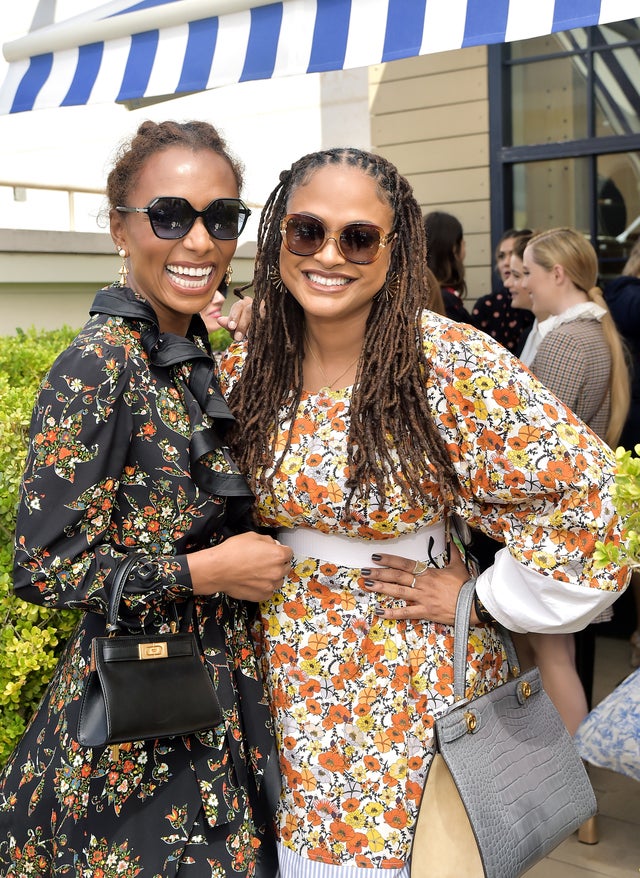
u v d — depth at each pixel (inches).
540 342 142.1
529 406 69.8
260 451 74.5
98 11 151.6
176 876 68.4
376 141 233.5
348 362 74.8
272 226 76.5
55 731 68.5
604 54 201.6
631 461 66.7
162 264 70.3
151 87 129.1
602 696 163.9
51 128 275.9
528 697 75.0
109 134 269.0
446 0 103.9
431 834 68.9
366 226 68.8
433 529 76.9
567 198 213.2
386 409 71.0
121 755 66.9
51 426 64.0
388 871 71.3
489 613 73.4
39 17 260.5
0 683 92.3
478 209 221.0
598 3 93.6
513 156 214.4
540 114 212.1
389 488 71.2
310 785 72.7
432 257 181.0
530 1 97.8
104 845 66.7
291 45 116.0
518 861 68.0
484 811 66.9
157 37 130.4
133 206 70.6
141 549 67.6
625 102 201.2
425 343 71.7
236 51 121.3
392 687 72.6
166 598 66.7
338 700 72.7
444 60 219.9
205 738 69.1
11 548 98.0
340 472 71.4
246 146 269.1
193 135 70.9
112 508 66.8
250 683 72.8
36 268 209.0
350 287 70.6
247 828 70.8
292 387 75.6
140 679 64.8
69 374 64.4
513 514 72.7
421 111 225.3
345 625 73.4
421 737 72.4
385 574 73.2
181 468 67.8
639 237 206.2
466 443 71.0
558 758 74.7
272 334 76.1
